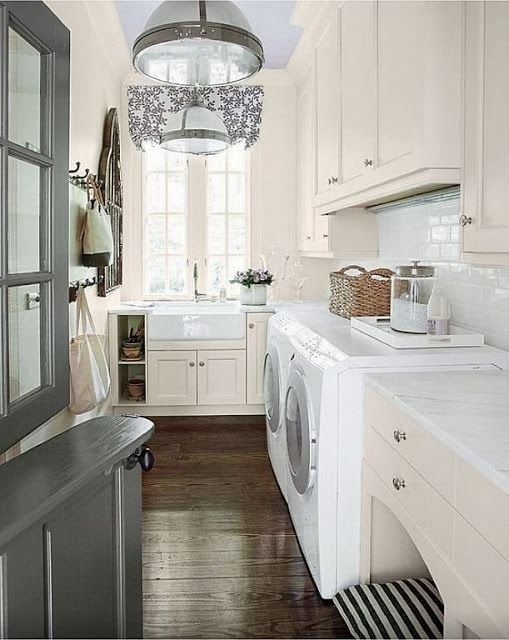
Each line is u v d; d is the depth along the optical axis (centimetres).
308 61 472
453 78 220
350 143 321
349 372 239
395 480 200
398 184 254
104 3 377
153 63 278
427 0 219
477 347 262
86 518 124
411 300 268
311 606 242
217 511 331
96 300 420
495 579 136
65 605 116
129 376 530
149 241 558
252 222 559
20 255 157
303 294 570
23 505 103
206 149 456
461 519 153
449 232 304
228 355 502
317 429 244
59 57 174
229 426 495
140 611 154
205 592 252
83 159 363
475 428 162
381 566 240
